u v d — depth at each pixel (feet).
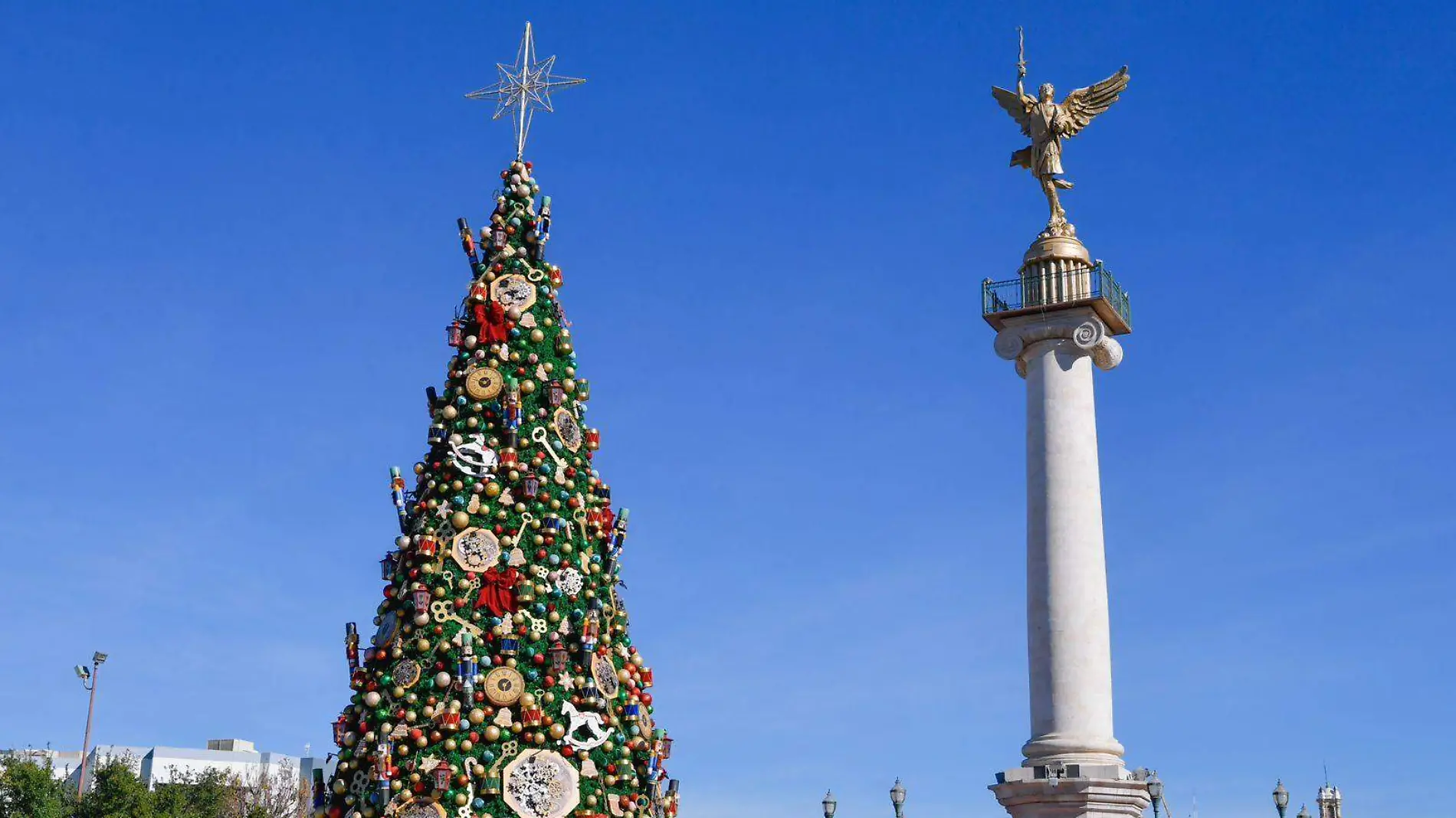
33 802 227.20
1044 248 146.10
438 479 131.95
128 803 233.96
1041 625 137.69
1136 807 133.08
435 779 119.75
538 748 123.13
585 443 137.90
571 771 123.24
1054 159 150.51
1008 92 154.92
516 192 145.59
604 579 133.28
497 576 127.44
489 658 124.47
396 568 130.31
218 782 264.72
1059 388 143.02
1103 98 153.38
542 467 132.46
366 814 120.37
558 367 138.62
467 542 128.47
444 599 126.41
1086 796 130.82
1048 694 135.95
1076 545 138.92
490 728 122.31
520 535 130.00
